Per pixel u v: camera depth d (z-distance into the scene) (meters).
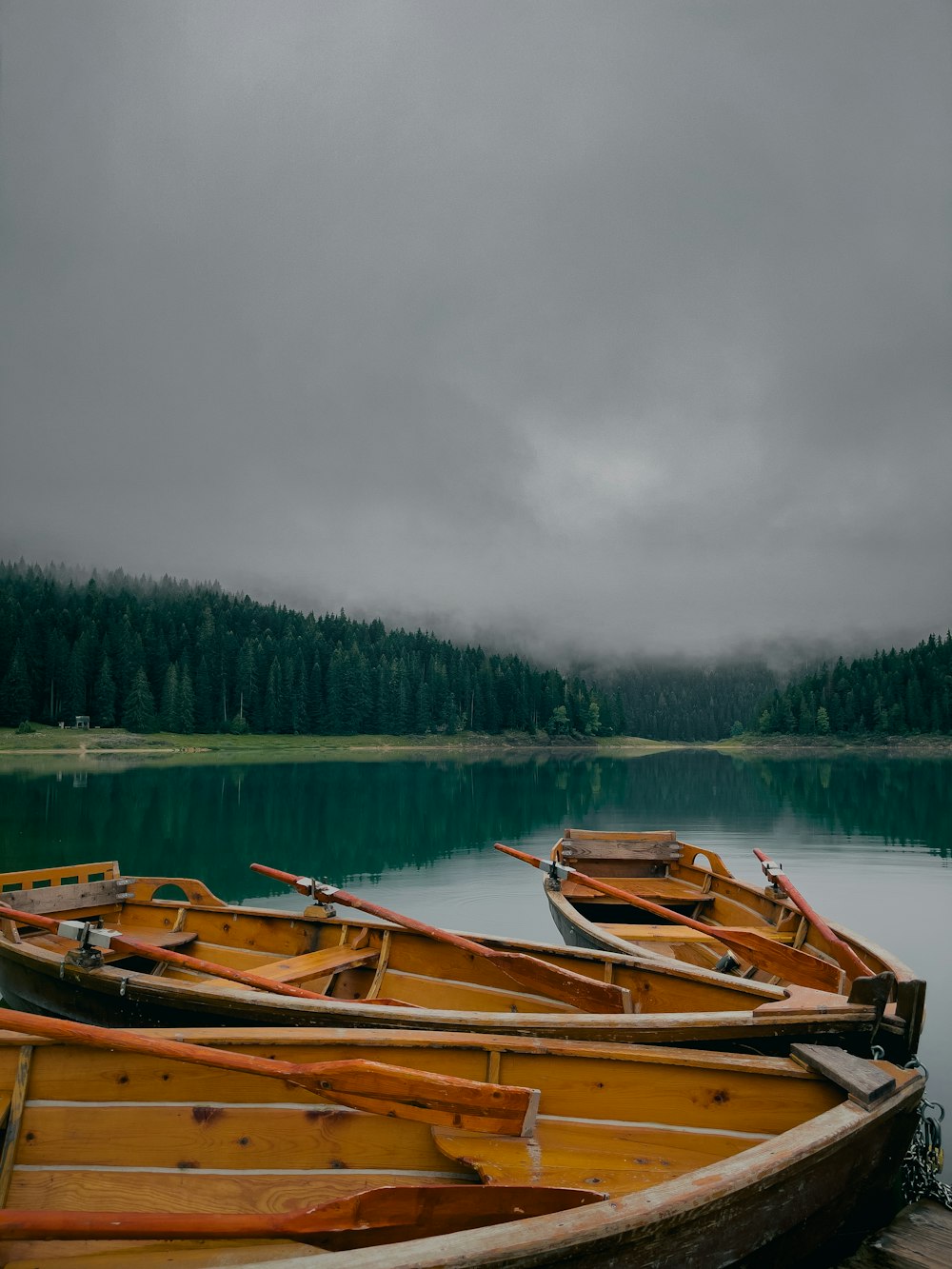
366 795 38.66
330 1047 4.44
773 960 6.90
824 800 37.78
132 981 6.11
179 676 103.50
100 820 26.02
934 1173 5.04
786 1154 3.64
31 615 113.31
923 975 10.38
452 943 6.98
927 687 134.62
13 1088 4.21
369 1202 3.26
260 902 14.35
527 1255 2.91
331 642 154.00
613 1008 6.07
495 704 143.00
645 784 50.88
